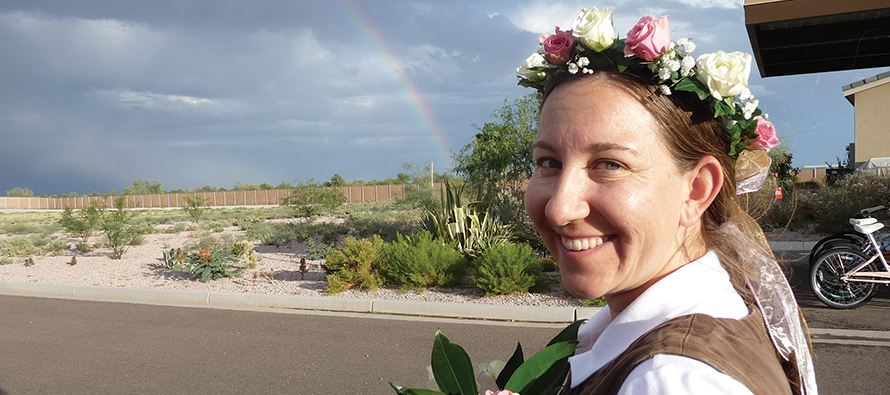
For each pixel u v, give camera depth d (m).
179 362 5.55
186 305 8.45
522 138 15.12
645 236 0.71
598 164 0.72
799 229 14.05
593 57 0.74
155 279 10.50
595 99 0.72
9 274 11.69
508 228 11.60
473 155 15.72
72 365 5.53
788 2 6.18
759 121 0.85
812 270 6.84
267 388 4.78
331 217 28.98
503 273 7.82
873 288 6.55
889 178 14.25
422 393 0.82
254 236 18.77
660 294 0.71
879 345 5.31
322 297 8.07
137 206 65.38
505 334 6.26
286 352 5.81
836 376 4.56
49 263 13.64
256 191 59.41
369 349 5.84
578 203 0.72
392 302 7.64
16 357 5.85
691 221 0.77
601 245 0.73
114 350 6.03
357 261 8.63
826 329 5.91
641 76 0.73
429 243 8.97
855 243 6.83
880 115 16.17
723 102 0.74
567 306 7.04
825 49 8.23
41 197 72.81
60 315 7.87
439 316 7.34
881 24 7.07
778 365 0.68
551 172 0.79
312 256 13.19
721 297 0.73
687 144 0.73
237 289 9.15
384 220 21.02
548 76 0.80
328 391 4.68
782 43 7.73
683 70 0.73
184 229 24.94
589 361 0.74
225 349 5.97
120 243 14.84
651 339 0.64
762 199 1.07
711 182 0.77
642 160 0.70
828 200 14.15
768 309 0.87
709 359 0.58
